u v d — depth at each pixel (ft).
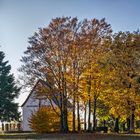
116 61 165.68
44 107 201.57
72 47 165.48
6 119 201.26
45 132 193.47
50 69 168.96
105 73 165.99
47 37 168.25
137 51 166.40
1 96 199.72
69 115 200.64
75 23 168.66
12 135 160.35
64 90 170.71
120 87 165.89
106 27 169.99
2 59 207.10
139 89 164.55
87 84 167.73
